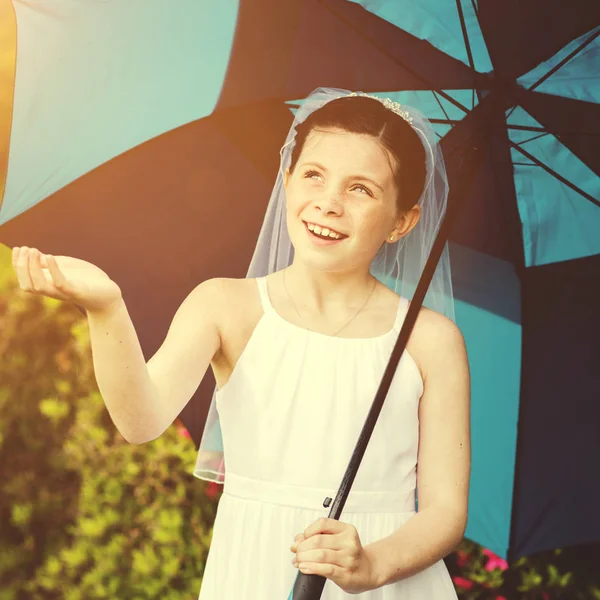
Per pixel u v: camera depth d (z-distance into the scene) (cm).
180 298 246
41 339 457
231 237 243
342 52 234
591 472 265
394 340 207
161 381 188
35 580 447
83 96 224
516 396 264
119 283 242
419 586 198
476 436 265
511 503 266
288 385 199
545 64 230
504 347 263
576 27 224
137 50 226
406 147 207
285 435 197
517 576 375
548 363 262
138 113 228
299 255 203
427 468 203
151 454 414
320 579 164
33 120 222
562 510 266
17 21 221
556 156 244
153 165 235
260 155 238
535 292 261
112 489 420
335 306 208
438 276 232
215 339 202
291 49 232
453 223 238
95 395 434
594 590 371
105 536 421
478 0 223
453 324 214
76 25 222
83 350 446
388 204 204
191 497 411
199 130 235
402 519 200
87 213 235
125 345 169
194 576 404
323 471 196
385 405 201
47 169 225
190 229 243
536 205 252
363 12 231
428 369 208
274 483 196
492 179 249
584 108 235
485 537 268
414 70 234
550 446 265
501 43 227
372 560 174
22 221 231
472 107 239
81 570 428
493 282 260
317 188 201
